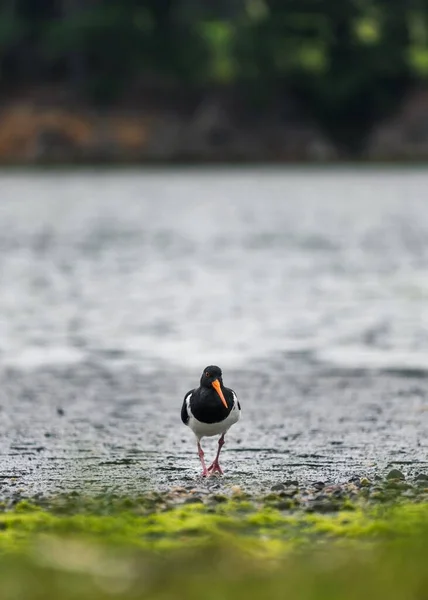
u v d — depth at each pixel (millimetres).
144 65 137875
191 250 60812
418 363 26516
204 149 138750
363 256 56344
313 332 31781
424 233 71375
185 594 7176
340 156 143500
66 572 7941
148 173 137750
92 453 17031
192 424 14984
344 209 93500
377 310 36312
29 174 136375
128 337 31125
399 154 142500
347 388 23297
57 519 11648
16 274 48719
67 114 137375
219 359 27438
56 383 24250
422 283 44094
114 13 136375
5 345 29719
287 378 24562
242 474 15352
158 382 24406
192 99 139875
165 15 139500
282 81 140500
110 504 12656
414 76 142500
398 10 141875
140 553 9414
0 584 7469
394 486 13719
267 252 59281
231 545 10195
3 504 12906
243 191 115000
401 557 7824
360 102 143125
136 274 48688
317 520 11828
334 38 141250
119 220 84062
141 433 18781
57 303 38750
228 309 36906
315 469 15688
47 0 143250
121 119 137750
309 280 45719
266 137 141250
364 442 17797
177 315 35562
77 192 115562
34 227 77562
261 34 139500
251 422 19688
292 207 95938
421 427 19109
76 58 137250
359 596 6863
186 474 15398
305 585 7137
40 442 18016
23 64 138000
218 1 153000
